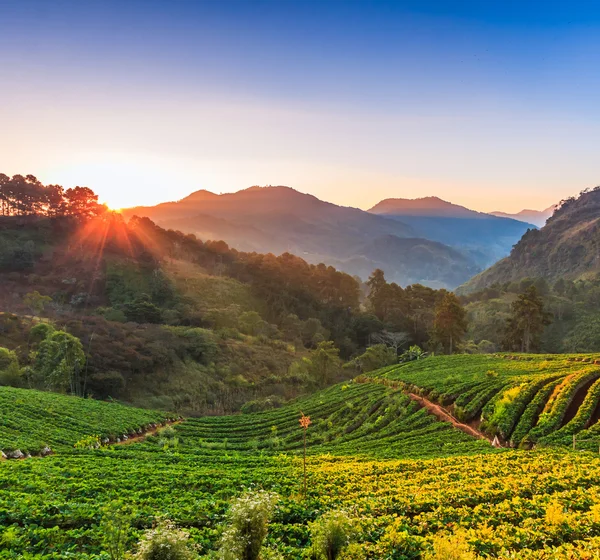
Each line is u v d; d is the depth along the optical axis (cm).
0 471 3078
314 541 1592
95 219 16438
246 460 4197
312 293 16325
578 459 3216
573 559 1541
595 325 13638
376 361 10662
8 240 13800
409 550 1805
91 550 1905
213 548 1903
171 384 8956
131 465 3681
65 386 7662
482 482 2755
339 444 5106
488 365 7662
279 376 10169
